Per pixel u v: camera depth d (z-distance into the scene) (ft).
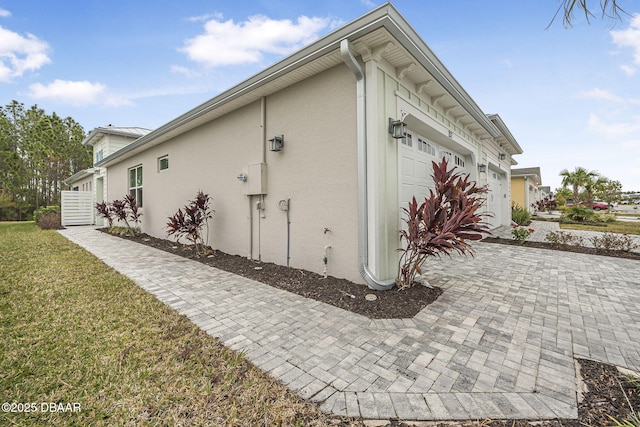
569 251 23.06
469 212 10.96
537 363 7.48
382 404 5.95
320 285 13.35
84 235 32.89
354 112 13.15
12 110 86.79
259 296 12.37
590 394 6.31
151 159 30.73
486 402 6.03
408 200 16.38
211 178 22.25
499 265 18.22
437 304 11.48
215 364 7.34
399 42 11.75
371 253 12.68
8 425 5.36
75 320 9.79
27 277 14.71
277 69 14.38
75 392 6.25
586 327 9.57
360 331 9.18
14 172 76.48
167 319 9.96
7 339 8.43
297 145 15.67
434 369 7.19
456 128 21.49
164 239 28.66
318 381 6.70
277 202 16.96
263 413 5.72
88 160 92.02
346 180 13.53
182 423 5.46
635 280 15.01
